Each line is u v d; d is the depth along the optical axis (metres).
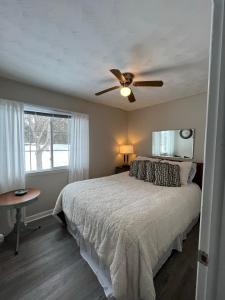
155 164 2.82
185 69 2.04
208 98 0.45
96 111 3.64
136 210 1.58
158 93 2.96
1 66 2.03
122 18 1.24
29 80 2.45
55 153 3.15
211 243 0.45
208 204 0.46
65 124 3.27
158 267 1.59
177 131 3.24
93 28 1.35
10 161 2.42
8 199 2.01
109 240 1.41
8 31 1.39
